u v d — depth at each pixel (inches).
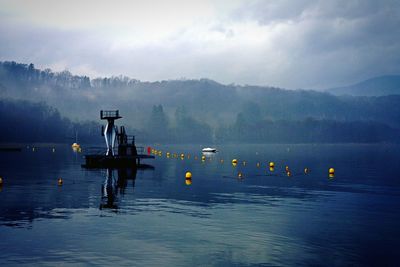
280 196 1482.5
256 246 789.9
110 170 2591.0
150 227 938.7
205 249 766.5
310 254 743.1
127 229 917.8
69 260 697.0
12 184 1790.1
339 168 3073.3
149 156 2822.3
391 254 746.8
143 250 756.6
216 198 1414.9
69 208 1181.7
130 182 1904.5
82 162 3472.0
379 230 928.9
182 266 672.4
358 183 1978.3
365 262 702.5
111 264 677.9
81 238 834.8
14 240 816.3
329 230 927.0
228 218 1051.9
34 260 695.1
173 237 850.1
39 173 2345.0
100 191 1566.2
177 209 1179.9
